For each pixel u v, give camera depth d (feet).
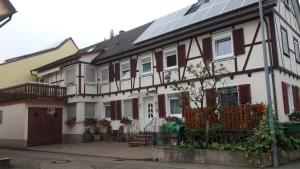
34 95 74.74
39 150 64.95
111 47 83.97
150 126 65.05
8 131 77.05
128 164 41.65
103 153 54.24
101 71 81.00
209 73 46.60
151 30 72.90
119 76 75.31
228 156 38.60
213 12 58.44
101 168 39.32
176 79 61.57
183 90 53.88
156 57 66.59
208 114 43.39
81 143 73.87
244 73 51.11
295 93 55.83
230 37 54.19
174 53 63.52
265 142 36.73
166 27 67.51
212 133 42.04
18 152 62.49
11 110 77.10
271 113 37.35
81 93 77.66
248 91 50.21
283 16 55.52
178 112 61.46
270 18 49.88
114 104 75.87
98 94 80.69
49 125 77.15
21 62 94.27
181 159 42.80
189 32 58.59
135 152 52.95
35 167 41.55
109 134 75.20
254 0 52.54
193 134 43.70
